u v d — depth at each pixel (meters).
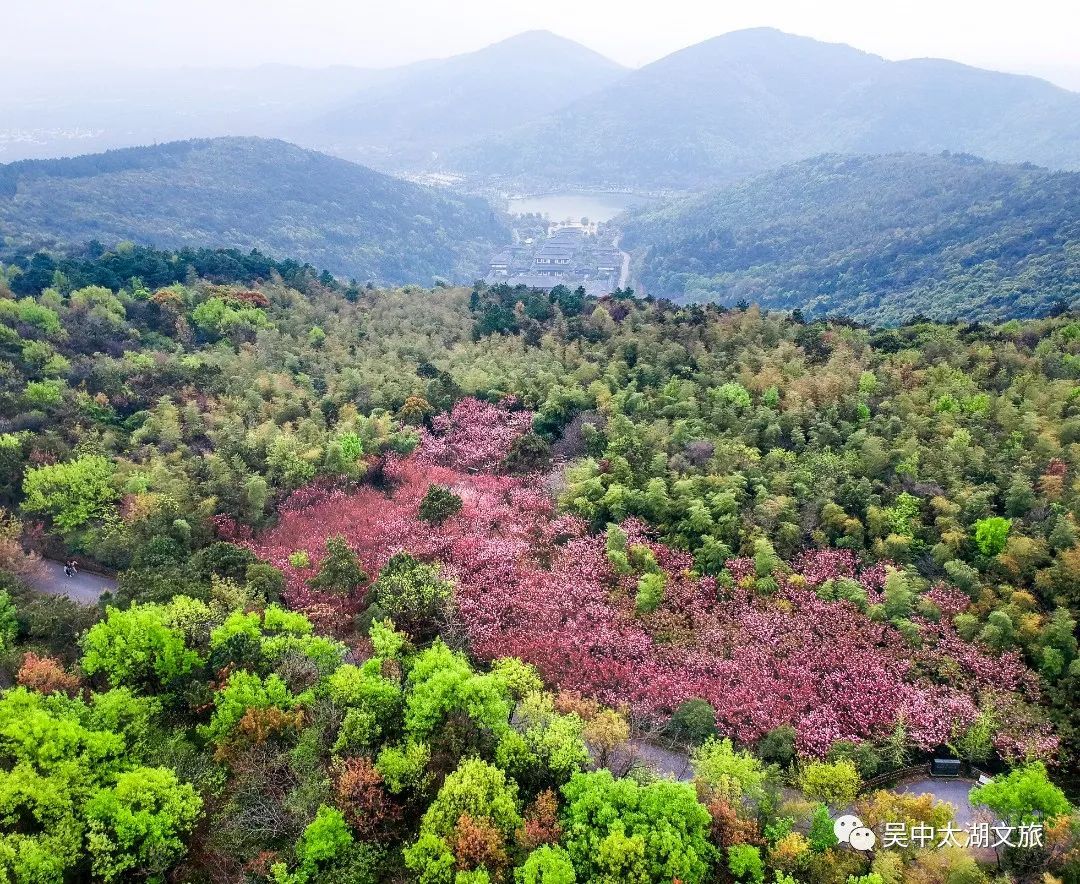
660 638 43.84
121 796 27.83
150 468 59.28
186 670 35.72
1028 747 35.22
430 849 27.06
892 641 42.44
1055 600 42.16
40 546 53.62
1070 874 27.34
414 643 42.25
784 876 27.52
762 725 37.44
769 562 47.41
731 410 65.44
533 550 52.25
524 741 31.69
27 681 34.25
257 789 30.19
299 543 54.41
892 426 60.62
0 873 25.00
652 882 26.77
